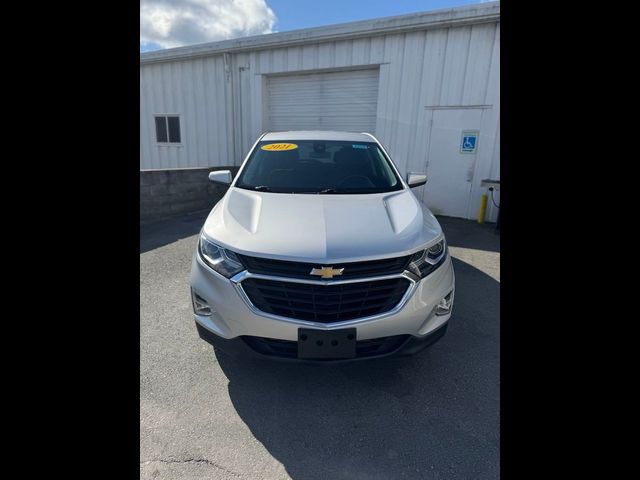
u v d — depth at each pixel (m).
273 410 1.80
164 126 9.39
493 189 5.76
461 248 4.72
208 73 8.42
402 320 1.72
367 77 7.00
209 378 2.04
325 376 2.07
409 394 1.93
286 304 1.68
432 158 6.57
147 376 2.04
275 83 7.93
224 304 1.73
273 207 2.11
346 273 1.67
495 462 1.51
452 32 5.95
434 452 1.57
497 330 2.59
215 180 2.86
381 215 2.04
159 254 4.23
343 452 1.57
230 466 1.49
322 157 2.91
